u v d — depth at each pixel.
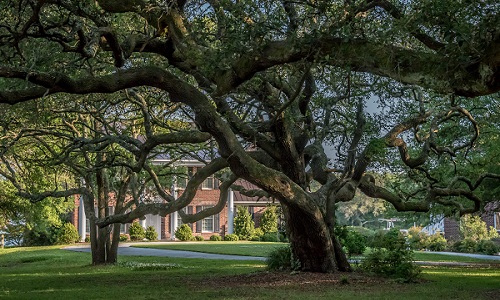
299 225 17.84
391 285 15.80
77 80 12.60
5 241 52.53
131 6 13.17
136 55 18.34
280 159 18.34
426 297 13.19
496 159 24.22
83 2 13.12
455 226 54.19
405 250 17.83
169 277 19.61
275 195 16.09
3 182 33.38
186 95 14.09
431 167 24.19
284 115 17.06
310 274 17.95
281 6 14.44
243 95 18.22
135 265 25.92
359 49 10.42
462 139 23.42
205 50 12.77
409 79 9.95
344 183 18.22
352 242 32.81
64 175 33.12
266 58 11.20
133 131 24.94
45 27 13.28
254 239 53.19
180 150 21.03
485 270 22.69
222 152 14.91
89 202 22.67
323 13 11.90
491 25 8.84
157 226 56.41
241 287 15.61
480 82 8.94
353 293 13.99
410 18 10.15
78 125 26.52
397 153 20.81
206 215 20.08
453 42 9.69
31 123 20.50
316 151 18.81
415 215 32.28
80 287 16.70
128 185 26.88
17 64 14.89
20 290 16.09
